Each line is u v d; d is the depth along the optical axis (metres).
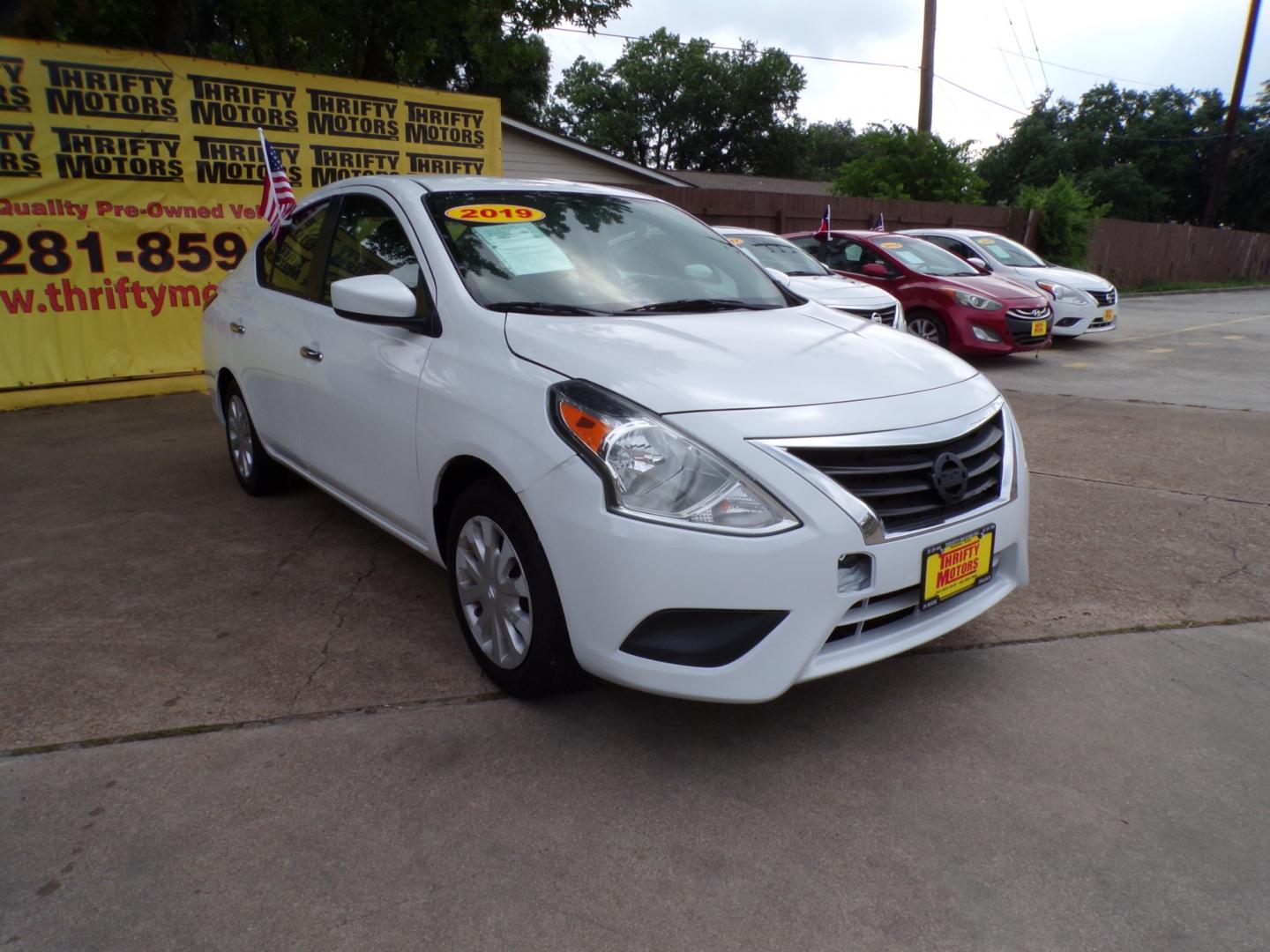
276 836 2.17
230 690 2.84
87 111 7.04
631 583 2.25
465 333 2.85
